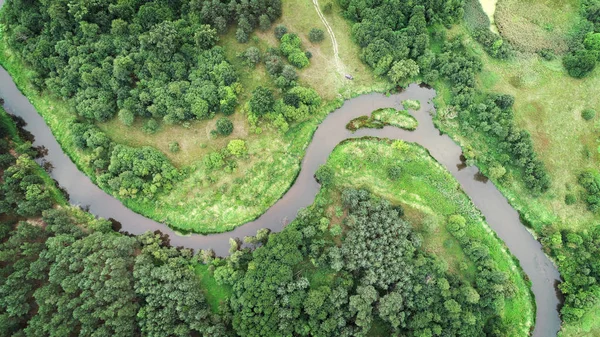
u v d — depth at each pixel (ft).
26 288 217.56
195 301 231.91
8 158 256.32
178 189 264.52
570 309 238.68
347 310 228.02
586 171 264.52
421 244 248.32
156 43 261.24
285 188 266.57
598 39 276.62
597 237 249.96
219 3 270.26
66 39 265.34
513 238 260.62
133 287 231.09
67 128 272.92
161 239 260.83
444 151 274.98
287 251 231.91
